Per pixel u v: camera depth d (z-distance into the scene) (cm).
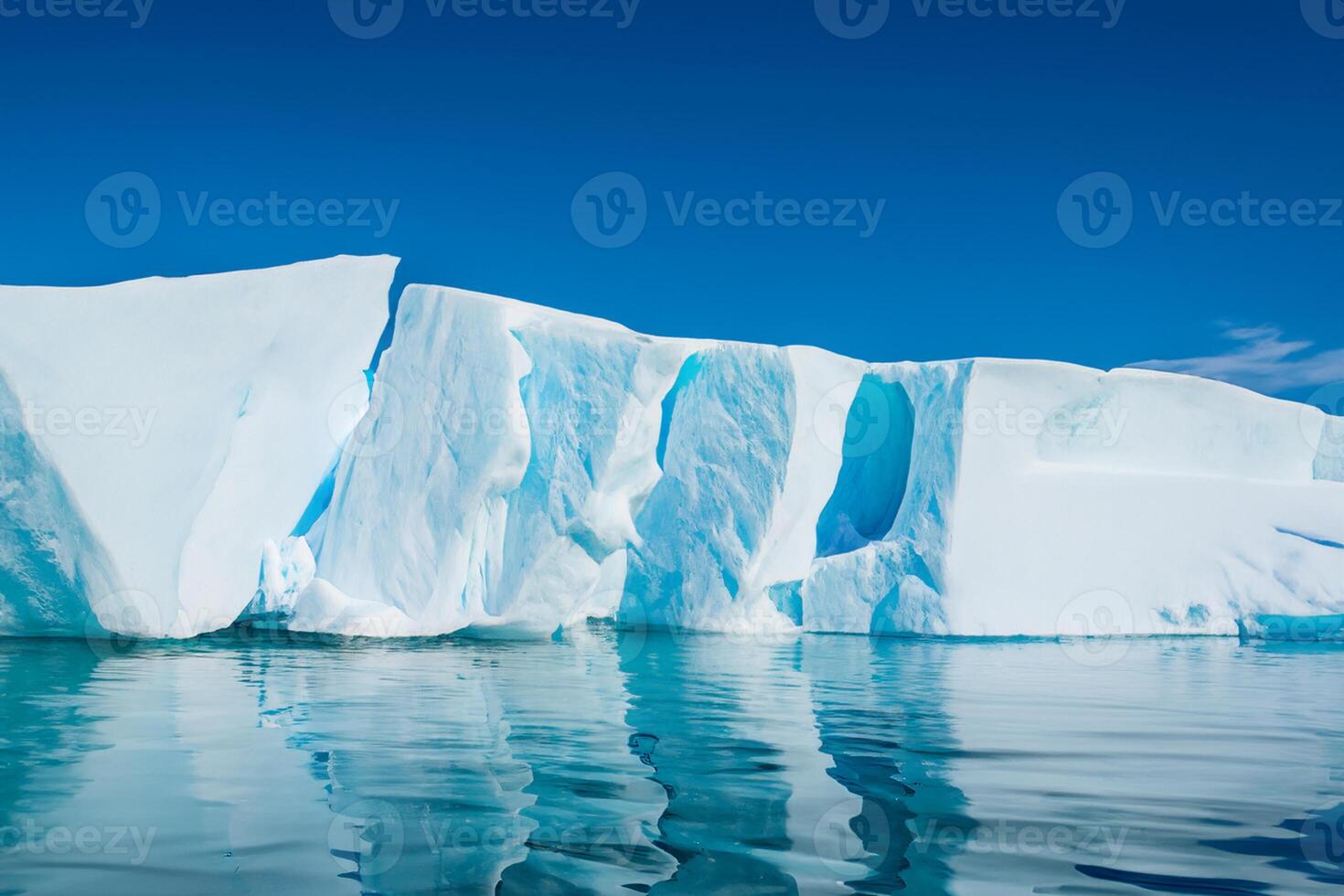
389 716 540
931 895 258
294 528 1154
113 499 984
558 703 611
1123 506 1606
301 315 1155
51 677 698
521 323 1244
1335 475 1798
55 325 1055
